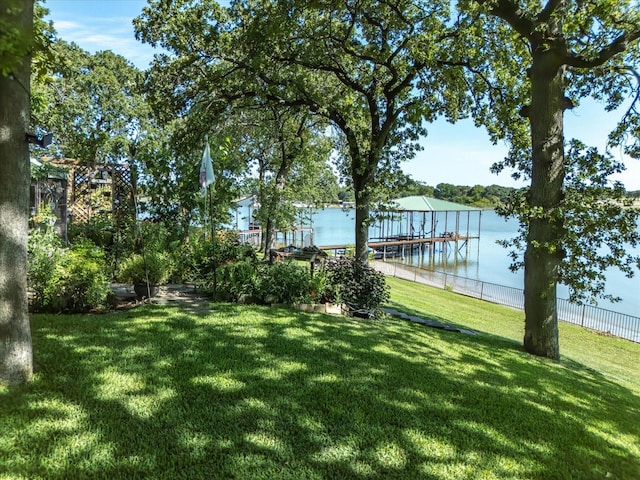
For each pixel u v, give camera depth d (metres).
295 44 9.90
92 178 12.19
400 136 10.68
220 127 14.61
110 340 4.32
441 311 13.54
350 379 3.88
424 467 2.63
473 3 7.92
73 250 6.18
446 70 9.45
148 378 3.48
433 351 5.35
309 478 2.40
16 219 3.12
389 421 3.18
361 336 5.43
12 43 2.47
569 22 7.15
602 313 14.70
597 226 6.56
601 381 6.18
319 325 5.70
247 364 3.98
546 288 7.09
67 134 18.33
